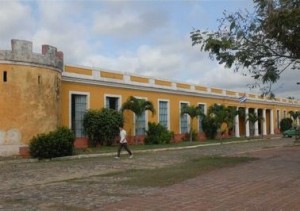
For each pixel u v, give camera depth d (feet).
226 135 174.70
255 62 53.06
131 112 122.01
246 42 52.60
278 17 46.60
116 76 115.65
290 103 252.21
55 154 79.15
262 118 191.72
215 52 52.47
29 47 82.02
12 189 43.96
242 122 198.18
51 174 56.80
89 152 89.66
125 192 40.19
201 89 159.84
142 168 63.62
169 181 46.96
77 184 46.83
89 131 103.86
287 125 230.07
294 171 54.44
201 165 63.67
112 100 116.16
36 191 42.14
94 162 72.74
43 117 83.76
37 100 82.79
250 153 89.45
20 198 38.06
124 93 118.73
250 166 61.67
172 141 134.92
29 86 81.66
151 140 123.54
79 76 102.68
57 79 88.79
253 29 51.90
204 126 157.69
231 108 160.76
